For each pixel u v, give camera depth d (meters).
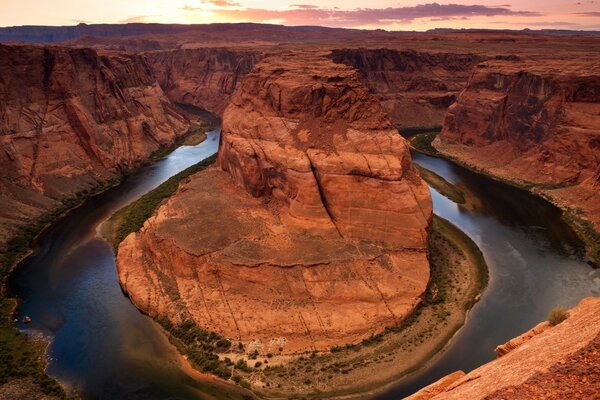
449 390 18.70
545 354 17.22
